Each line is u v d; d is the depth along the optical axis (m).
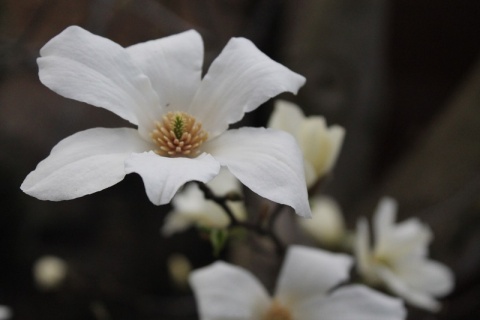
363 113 1.01
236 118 0.50
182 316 1.07
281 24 1.03
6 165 1.13
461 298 0.89
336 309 0.57
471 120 0.93
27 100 1.21
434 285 0.64
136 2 0.84
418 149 1.04
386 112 1.41
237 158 0.49
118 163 0.48
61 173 0.47
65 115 0.99
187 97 0.52
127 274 1.14
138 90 0.51
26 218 1.14
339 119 0.99
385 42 1.18
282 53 1.02
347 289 0.57
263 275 0.65
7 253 1.14
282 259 0.59
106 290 1.07
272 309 0.57
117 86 0.50
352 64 0.97
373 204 1.02
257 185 0.48
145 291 1.14
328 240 0.69
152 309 1.07
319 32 0.98
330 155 0.56
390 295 0.65
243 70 0.51
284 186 0.48
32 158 1.15
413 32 1.43
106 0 0.75
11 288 1.13
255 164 0.49
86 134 0.49
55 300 1.09
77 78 0.49
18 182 1.14
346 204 1.06
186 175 0.46
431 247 0.89
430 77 1.47
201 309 0.56
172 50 0.52
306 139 0.55
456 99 0.99
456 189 0.93
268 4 0.96
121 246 1.16
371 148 1.06
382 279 0.64
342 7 0.97
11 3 1.09
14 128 1.17
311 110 0.98
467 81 1.03
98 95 0.49
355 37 0.97
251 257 0.66
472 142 0.93
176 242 1.17
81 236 1.17
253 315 0.57
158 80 0.52
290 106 0.56
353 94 0.99
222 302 0.56
